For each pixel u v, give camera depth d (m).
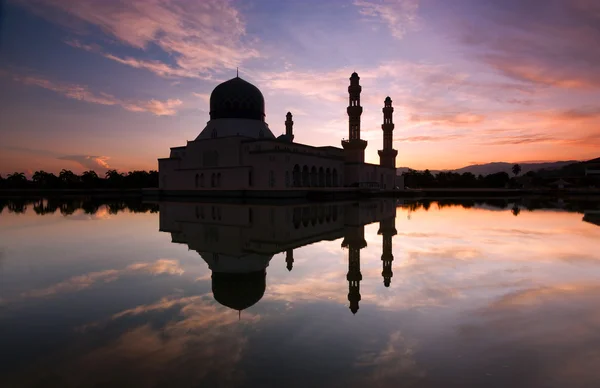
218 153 86.50
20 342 8.54
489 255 19.22
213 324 9.61
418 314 10.41
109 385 6.65
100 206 57.22
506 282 13.89
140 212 45.31
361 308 10.88
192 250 20.50
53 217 39.06
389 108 126.88
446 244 22.62
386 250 20.67
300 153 83.81
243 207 53.56
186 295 12.18
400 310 10.73
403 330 9.26
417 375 7.04
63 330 9.24
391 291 12.66
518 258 18.38
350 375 7.00
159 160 98.94
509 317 10.20
